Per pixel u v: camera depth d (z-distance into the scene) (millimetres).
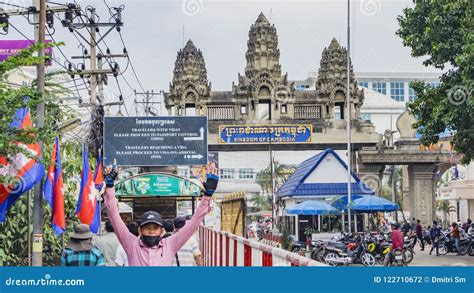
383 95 57094
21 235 15133
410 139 45406
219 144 49406
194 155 27172
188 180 23328
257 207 69062
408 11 22859
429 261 24875
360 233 26203
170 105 52688
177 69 52406
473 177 49750
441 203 53844
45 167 12219
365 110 56750
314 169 34219
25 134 10734
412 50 22969
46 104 16438
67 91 17422
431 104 23609
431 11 22125
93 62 22859
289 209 31859
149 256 6598
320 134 49125
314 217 34844
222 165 68562
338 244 23859
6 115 10516
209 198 6656
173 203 25109
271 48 52594
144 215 6676
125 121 26922
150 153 27000
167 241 6676
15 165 11406
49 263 16141
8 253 14680
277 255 7766
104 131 26688
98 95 23578
